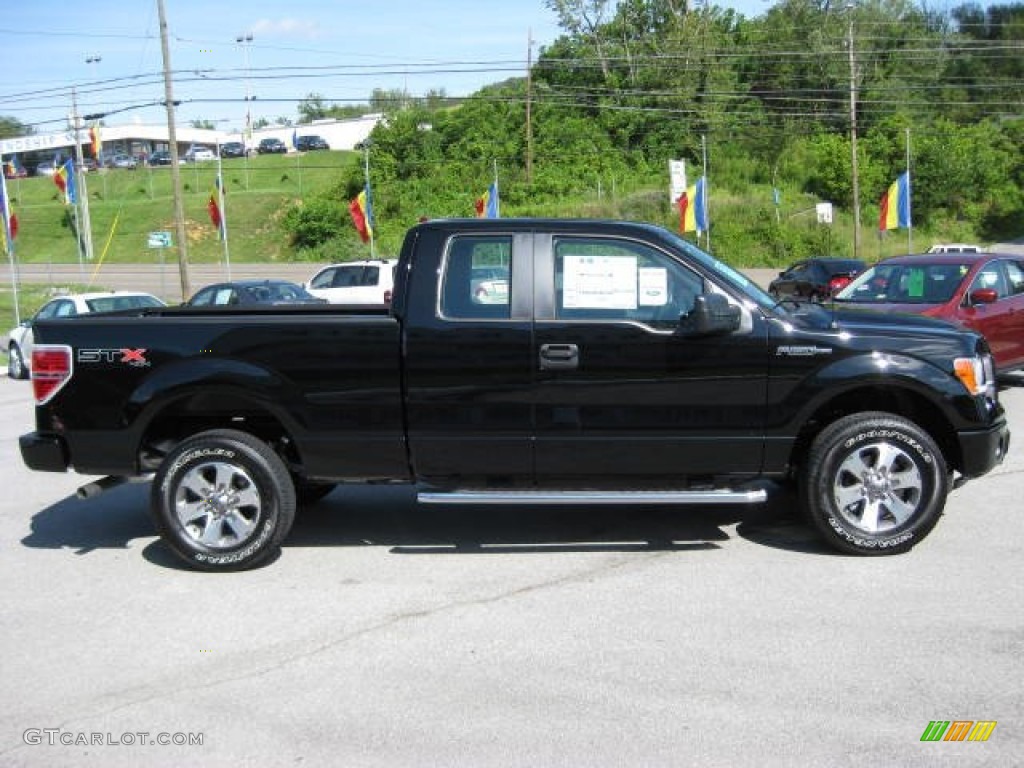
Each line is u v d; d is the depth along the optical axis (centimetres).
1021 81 7588
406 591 513
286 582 534
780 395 534
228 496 551
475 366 538
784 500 691
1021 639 425
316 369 545
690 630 445
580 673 402
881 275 1082
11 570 568
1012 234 5606
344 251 5078
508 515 667
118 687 404
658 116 6197
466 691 389
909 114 6662
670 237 546
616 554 568
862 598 480
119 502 743
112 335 554
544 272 539
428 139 6038
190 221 5847
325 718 370
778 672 397
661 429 538
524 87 6719
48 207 6606
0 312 3103
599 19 7094
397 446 548
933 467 532
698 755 333
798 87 6831
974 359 541
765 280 4069
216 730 363
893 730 348
